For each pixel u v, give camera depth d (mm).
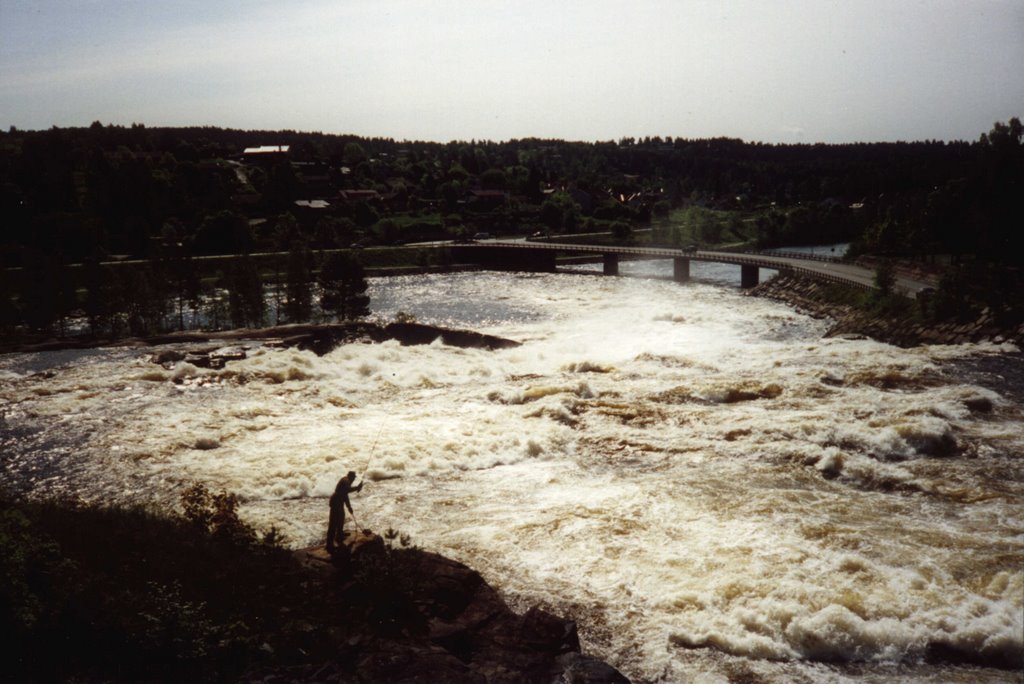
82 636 15797
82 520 22922
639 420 41469
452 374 56750
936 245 141250
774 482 32125
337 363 59250
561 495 31422
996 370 51281
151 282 99438
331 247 189250
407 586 20625
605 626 21422
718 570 23719
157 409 46438
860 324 87750
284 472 34594
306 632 17969
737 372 52469
